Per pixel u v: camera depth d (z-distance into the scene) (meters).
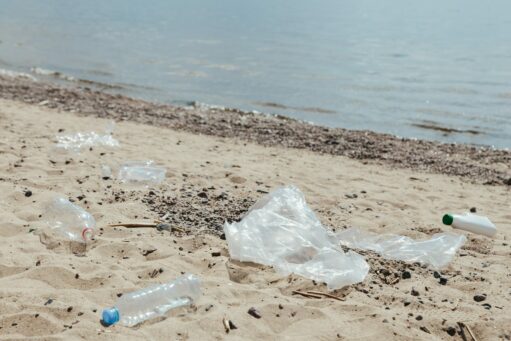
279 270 2.01
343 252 2.13
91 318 1.71
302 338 1.69
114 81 6.59
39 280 1.87
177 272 1.94
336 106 5.84
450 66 8.35
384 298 1.90
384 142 4.32
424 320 1.78
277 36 11.36
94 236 2.15
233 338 1.67
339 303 1.84
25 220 2.24
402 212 2.65
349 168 3.45
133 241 2.12
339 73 7.57
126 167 2.86
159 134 3.84
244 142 3.91
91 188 2.58
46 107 4.50
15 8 14.30
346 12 18.95
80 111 4.46
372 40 11.26
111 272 1.91
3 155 2.90
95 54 8.29
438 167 3.70
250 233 2.13
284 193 2.38
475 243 2.33
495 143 4.72
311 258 2.08
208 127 4.33
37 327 1.67
